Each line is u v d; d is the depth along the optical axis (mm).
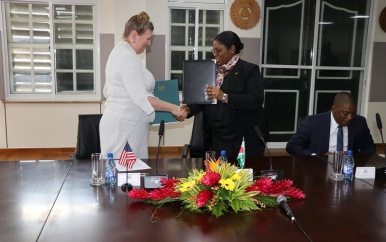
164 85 2701
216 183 1317
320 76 5168
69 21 4527
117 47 2096
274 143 5238
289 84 5141
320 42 5070
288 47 5027
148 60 4699
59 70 4629
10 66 4543
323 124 2400
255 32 4793
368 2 5047
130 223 1252
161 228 1218
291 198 1495
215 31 4809
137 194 1423
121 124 2117
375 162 2143
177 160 2062
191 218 1298
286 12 4938
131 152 1892
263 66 5000
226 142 2383
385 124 5289
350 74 5234
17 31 4473
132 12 4398
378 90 5215
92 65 4684
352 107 2221
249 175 1448
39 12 4449
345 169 1789
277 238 1165
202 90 2289
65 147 4727
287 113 5211
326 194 1570
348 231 1224
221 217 1308
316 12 4961
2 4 4336
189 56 4844
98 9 4465
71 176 1742
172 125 4840
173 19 4730
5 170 1819
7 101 4473
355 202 1484
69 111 4652
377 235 1200
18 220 1257
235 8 4676
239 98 2223
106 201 1440
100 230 1196
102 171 1769
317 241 1151
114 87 2094
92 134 2523
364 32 5137
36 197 1469
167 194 1401
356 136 2393
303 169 1938
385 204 1470
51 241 1119
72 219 1273
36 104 4570
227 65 2316
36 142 4664
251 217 1312
